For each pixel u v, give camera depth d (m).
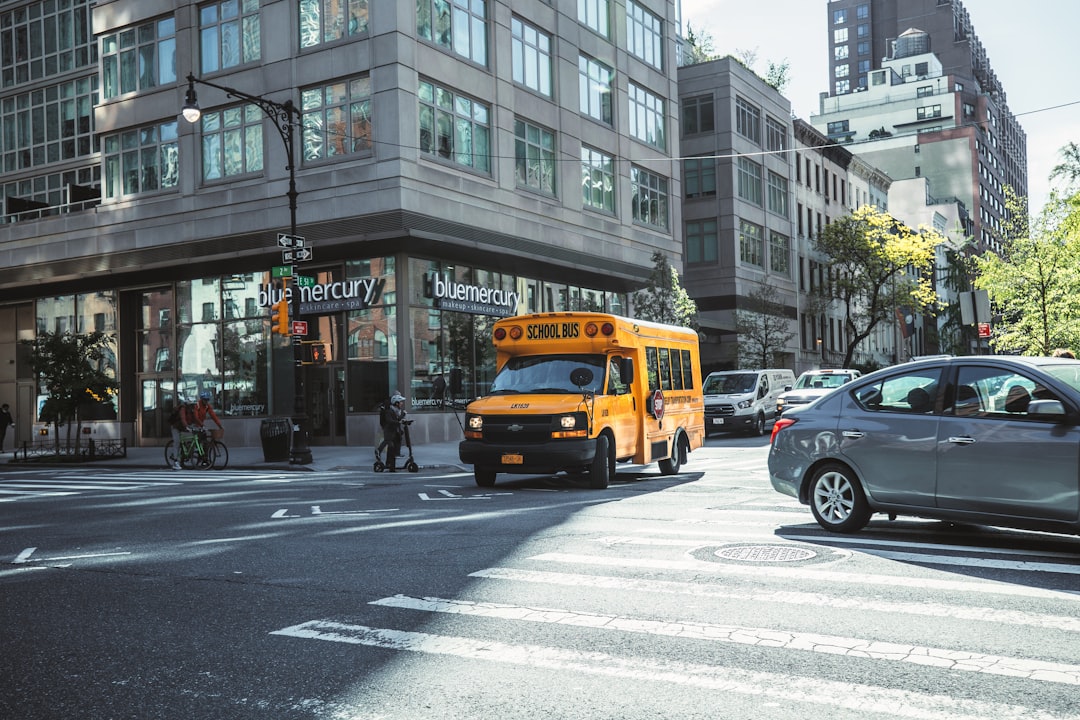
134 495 16.52
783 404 26.98
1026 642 5.35
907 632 5.61
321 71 29.64
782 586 6.96
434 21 30.00
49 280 36.69
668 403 17.95
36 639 5.99
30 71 41.38
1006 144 160.00
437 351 30.20
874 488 9.09
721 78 53.94
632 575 7.52
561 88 35.97
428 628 5.96
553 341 16.08
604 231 37.91
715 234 53.97
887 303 62.72
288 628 6.06
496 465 15.03
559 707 4.41
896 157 132.62
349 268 30.23
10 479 22.44
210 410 24.55
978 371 8.61
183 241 32.62
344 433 30.27
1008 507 8.12
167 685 4.91
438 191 29.30
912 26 161.00
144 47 34.41
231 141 31.86
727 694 4.54
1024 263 39.03
